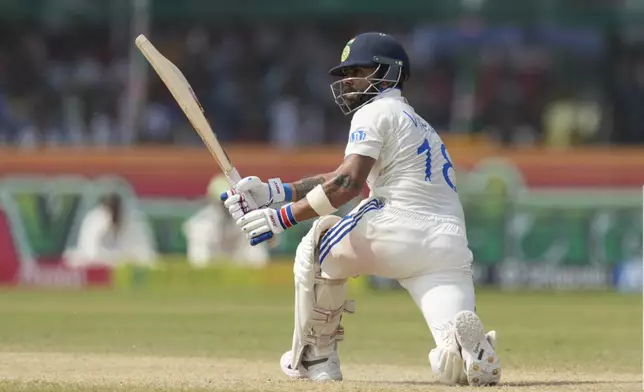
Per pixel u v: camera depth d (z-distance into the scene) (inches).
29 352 1084.5
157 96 2896.2
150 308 1749.5
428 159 796.6
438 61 2945.4
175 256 2258.9
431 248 781.9
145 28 2768.2
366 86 814.5
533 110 2955.2
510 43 2854.3
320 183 816.3
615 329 1461.6
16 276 2272.4
